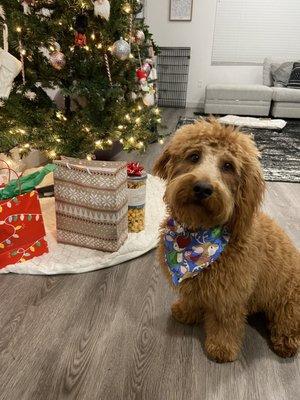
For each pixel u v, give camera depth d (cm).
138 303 138
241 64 579
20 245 152
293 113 493
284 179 269
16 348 115
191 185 91
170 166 106
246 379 108
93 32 195
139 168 174
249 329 127
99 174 146
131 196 172
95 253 163
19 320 127
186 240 105
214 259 100
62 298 139
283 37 555
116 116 210
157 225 189
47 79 202
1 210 140
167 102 614
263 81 551
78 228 163
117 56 191
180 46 577
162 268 119
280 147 352
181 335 123
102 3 177
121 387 103
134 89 230
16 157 215
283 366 113
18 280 148
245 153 95
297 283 111
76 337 120
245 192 97
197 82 601
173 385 105
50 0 190
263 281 110
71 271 152
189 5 544
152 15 559
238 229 101
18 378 105
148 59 262
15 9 183
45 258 158
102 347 117
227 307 106
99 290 144
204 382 106
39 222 155
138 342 119
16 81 203
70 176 152
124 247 165
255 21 547
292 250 115
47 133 190
